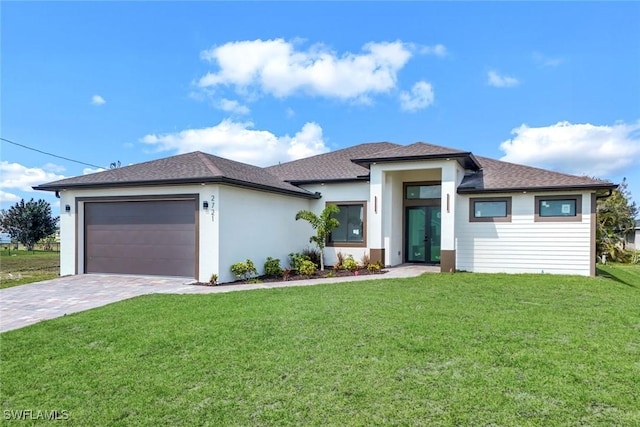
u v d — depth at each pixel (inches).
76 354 212.8
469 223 555.5
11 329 269.1
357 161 571.5
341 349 210.7
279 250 593.9
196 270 479.8
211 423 141.5
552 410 146.9
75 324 272.5
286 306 313.1
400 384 168.7
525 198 529.0
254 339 229.5
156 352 212.5
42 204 1306.6
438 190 646.5
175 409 151.6
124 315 294.8
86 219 547.2
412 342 220.1
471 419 141.4
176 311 304.0
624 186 1035.9
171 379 178.1
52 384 176.2
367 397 157.9
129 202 524.7
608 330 244.8
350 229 650.2
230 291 400.5
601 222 957.2
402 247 660.7
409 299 339.3
